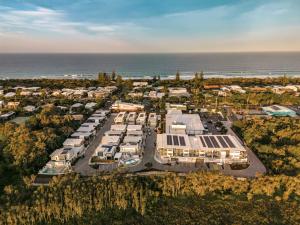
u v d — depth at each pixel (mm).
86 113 125125
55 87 194875
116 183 58281
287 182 61625
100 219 52969
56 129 96312
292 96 148625
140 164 76188
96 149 83188
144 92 178125
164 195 60781
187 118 112562
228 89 179750
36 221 51688
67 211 52688
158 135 89812
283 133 91625
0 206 53469
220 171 72062
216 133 101438
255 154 82875
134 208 56156
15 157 71500
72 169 72688
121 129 101500
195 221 52438
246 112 130500
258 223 51812
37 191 56719
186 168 74062
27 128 89875
